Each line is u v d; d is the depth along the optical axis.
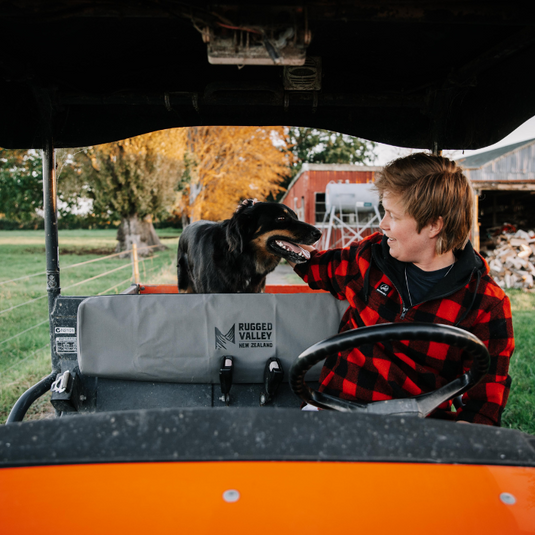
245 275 3.29
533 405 3.54
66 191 14.92
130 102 2.00
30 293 8.49
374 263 1.42
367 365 1.31
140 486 0.72
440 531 0.65
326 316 1.72
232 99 2.01
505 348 1.25
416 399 1.08
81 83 1.97
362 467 0.77
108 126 2.20
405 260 1.31
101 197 14.82
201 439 0.82
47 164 1.94
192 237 3.70
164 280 10.34
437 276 1.33
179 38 1.70
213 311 1.68
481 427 0.91
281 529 0.64
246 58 1.04
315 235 3.17
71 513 0.66
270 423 0.86
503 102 1.88
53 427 0.85
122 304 1.67
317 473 0.75
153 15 1.19
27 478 0.74
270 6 0.99
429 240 1.26
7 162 15.54
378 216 13.40
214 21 1.00
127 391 1.71
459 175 1.24
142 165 14.34
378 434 0.85
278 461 0.78
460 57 1.88
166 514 0.66
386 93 2.08
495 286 1.30
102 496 0.70
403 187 1.24
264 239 3.15
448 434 0.87
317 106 2.08
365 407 1.09
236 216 3.12
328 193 13.31
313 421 0.87
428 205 1.20
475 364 1.02
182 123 2.25
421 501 0.71
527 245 10.48
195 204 20.59
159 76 1.97
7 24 1.53
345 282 1.53
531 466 0.80
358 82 2.06
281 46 1.01
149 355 1.68
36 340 5.18
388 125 2.31
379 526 0.65
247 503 0.68
